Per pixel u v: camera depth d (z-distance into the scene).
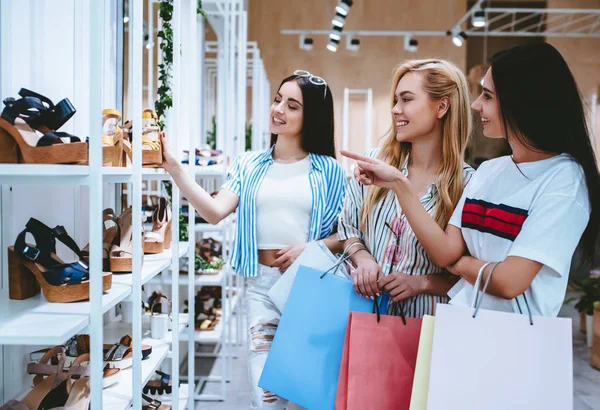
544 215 1.31
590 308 5.20
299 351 1.70
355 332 1.55
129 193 2.23
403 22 10.89
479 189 1.48
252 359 2.20
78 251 1.71
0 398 1.75
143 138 1.99
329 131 2.50
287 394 1.69
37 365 1.69
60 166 1.23
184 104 3.41
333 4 10.86
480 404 1.27
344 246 1.97
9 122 1.33
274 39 10.97
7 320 1.32
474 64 10.92
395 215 1.83
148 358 2.25
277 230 2.35
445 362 1.29
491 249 1.41
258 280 2.34
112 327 2.46
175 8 2.32
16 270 1.52
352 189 1.99
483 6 10.79
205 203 2.18
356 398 1.52
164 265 2.20
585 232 1.37
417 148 1.86
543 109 1.32
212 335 3.79
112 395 1.84
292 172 2.43
